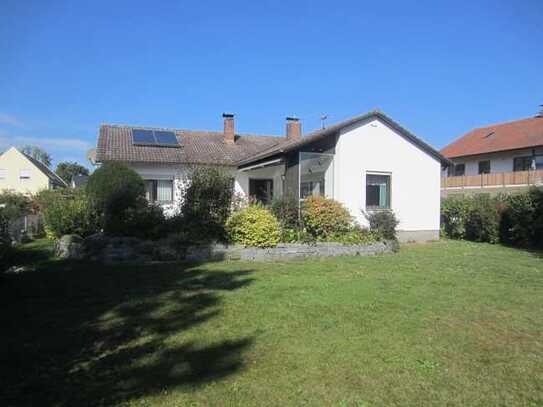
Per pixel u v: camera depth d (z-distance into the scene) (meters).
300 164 17.41
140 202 15.52
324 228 14.00
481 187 33.72
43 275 9.98
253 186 23.00
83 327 6.21
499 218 18.16
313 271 10.56
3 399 4.09
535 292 8.38
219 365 4.87
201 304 7.39
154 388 4.32
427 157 19.33
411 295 8.02
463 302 7.54
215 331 6.00
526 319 6.61
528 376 4.65
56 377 4.57
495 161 35.19
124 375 4.61
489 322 6.45
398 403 4.07
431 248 16.27
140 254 12.01
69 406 3.97
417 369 4.79
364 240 14.17
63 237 13.58
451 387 4.39
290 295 8.00
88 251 12.30
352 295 7.98
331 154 17.81
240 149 24.80
